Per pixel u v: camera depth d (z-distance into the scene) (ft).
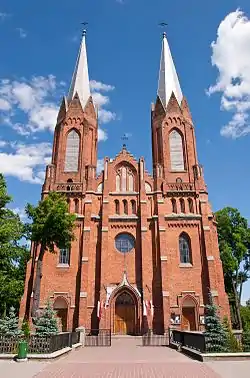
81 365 58.34
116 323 126.21
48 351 65.21
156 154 161.27
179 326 121.80
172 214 141.18
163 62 189.26
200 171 150.71
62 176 151.74
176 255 134.41
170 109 167.94
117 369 54.08
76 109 167.94
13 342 69.31
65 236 113.80
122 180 151.12
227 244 182.70
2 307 116.78
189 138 161.48
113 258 134.62
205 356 62.80
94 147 165.17
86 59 193.57
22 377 47.11
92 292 127.95
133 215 142.72
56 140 163.22
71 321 123.34
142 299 126.41
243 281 188.34
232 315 196.44
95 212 142.92
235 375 47.70
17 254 104.99
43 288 128.06
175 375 48.34
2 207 110.42
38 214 114.32
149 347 96.27
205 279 130.31
